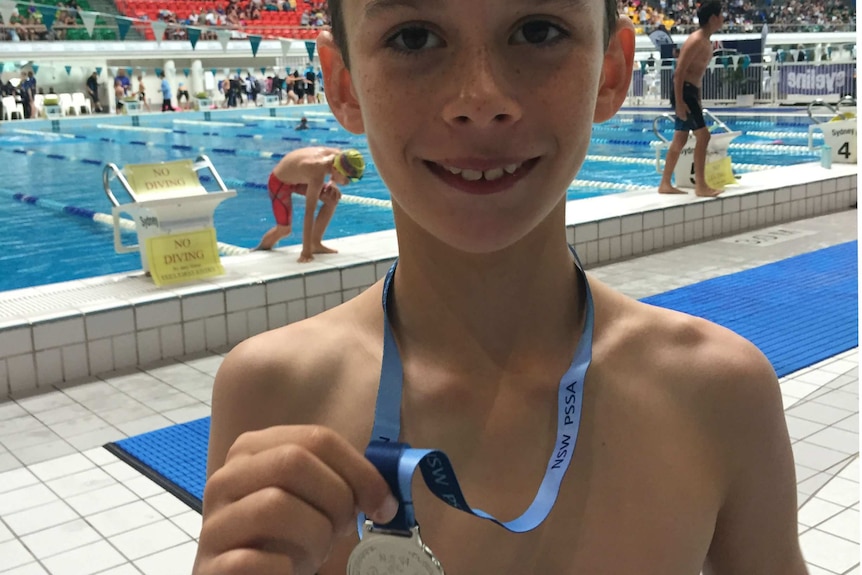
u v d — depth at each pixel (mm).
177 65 18969
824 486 2307
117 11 18344
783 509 750
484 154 565
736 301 4113
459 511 640
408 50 572
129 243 5699
